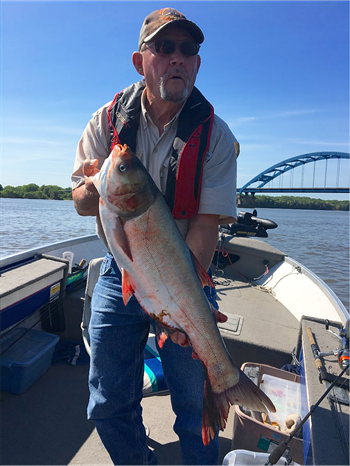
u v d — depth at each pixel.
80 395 3.03
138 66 1.98
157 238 1.51
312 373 2.12
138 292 1.57
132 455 1.89
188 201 1.83
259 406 1.45
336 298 3.32
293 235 23.67
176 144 1.84
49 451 2.40
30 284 3.10
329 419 1.72
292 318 3.86
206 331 1.51
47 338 3.38
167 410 2.88
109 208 1.54
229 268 5.53
